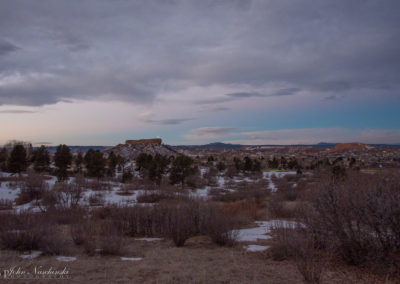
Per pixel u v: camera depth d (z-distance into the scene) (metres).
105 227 9.55
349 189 6.41
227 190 34.41
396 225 5.67
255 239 9.66
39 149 48.75
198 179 40.75
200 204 11.15
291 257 6.82
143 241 9.55
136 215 10.98
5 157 48.56
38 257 6.84
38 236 7.56
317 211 6.82
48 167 49.62
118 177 46.91
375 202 5.89
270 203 15.66
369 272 5.79
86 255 7.24
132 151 136.38
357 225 6.20
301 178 48.38
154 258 7.12
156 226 10.80
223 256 7.34
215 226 9.20
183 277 5.52
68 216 12.39
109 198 24.98
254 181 50.12
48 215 11.53
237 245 8.74
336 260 6.39
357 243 6.11
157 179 38.56
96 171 42.50
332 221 6.40
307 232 6.86
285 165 100.81
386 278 5.27
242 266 6.35
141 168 53.69
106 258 7.03
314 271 5.32
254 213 14.63
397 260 5.66
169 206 11.30
